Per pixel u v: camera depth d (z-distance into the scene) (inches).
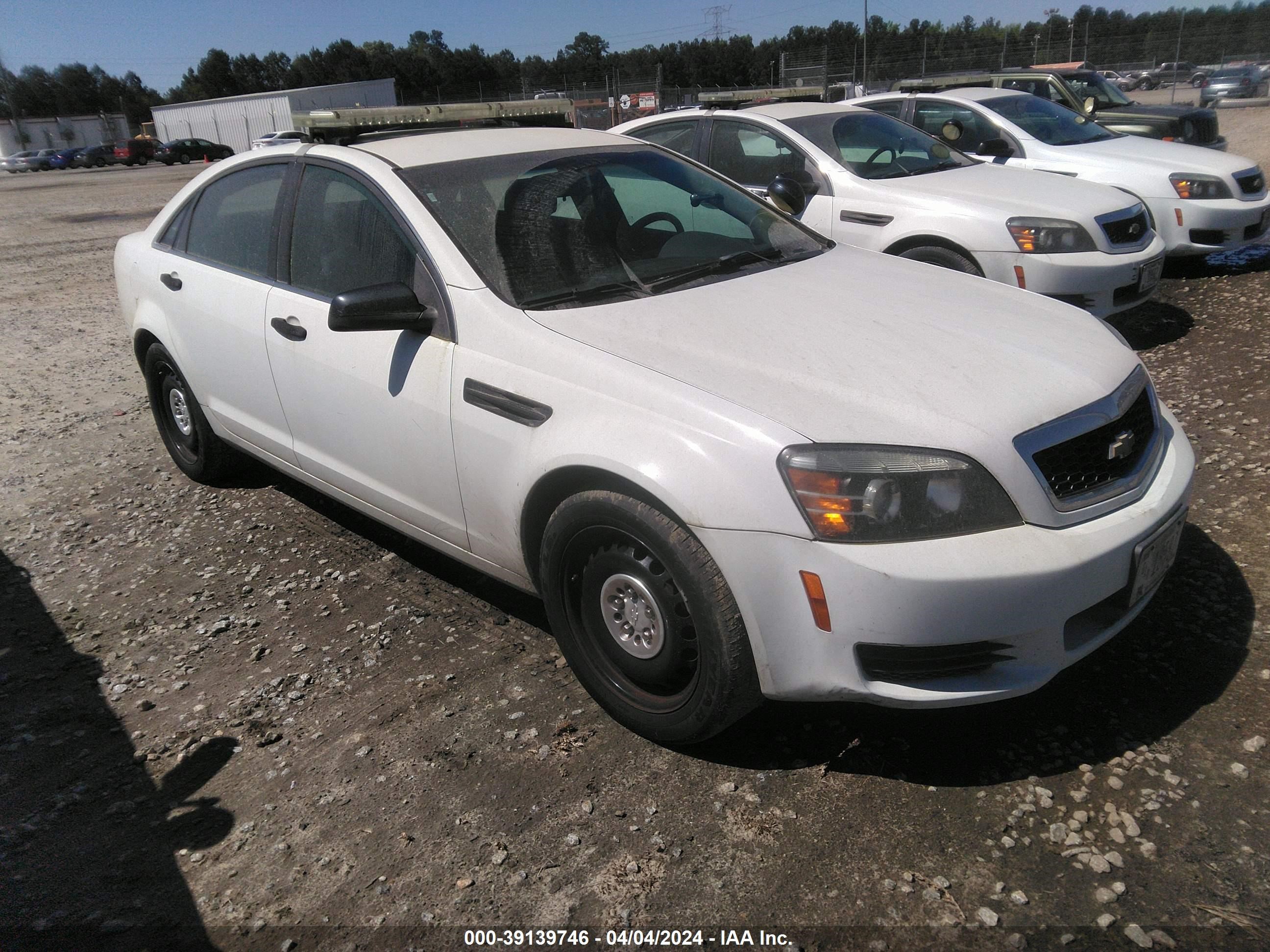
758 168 257.6
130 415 243.1
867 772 98.1
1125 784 93.1
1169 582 127.1
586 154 143.0
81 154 1920.5
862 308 115.4
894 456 87.4
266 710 117.4
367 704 116.5
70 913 88.7
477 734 108.9
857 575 85.3
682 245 132.8
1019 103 326.3
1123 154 301.3
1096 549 90.0
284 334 138.8
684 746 104.2
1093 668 110.8
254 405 153.8
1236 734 97.9
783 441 88.2
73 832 99.5
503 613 135.6
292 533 167.8
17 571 161.5
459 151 136.6
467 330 113.8
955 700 88.8
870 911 81.4
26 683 128.5
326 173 138.1
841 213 239.9
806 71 979.3
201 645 134.1
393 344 121.8
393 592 144.3
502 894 86.5
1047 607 87.8
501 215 124.4
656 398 95.3
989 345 106.0
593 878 87.4
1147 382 110.8
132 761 110.3
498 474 110.2
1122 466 99.6
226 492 188.7
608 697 107.1
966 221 217.6
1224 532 138.3
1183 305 269.7
